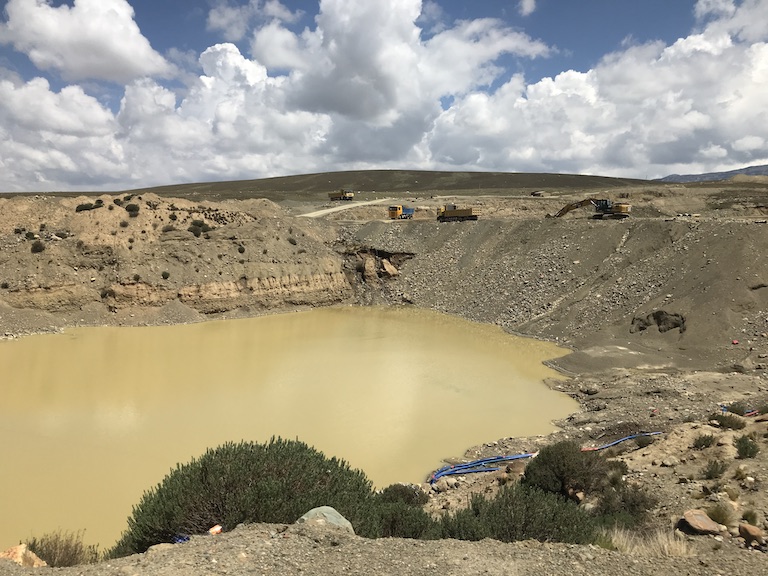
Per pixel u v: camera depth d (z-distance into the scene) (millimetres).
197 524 9828
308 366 41750
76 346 47000
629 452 21453
